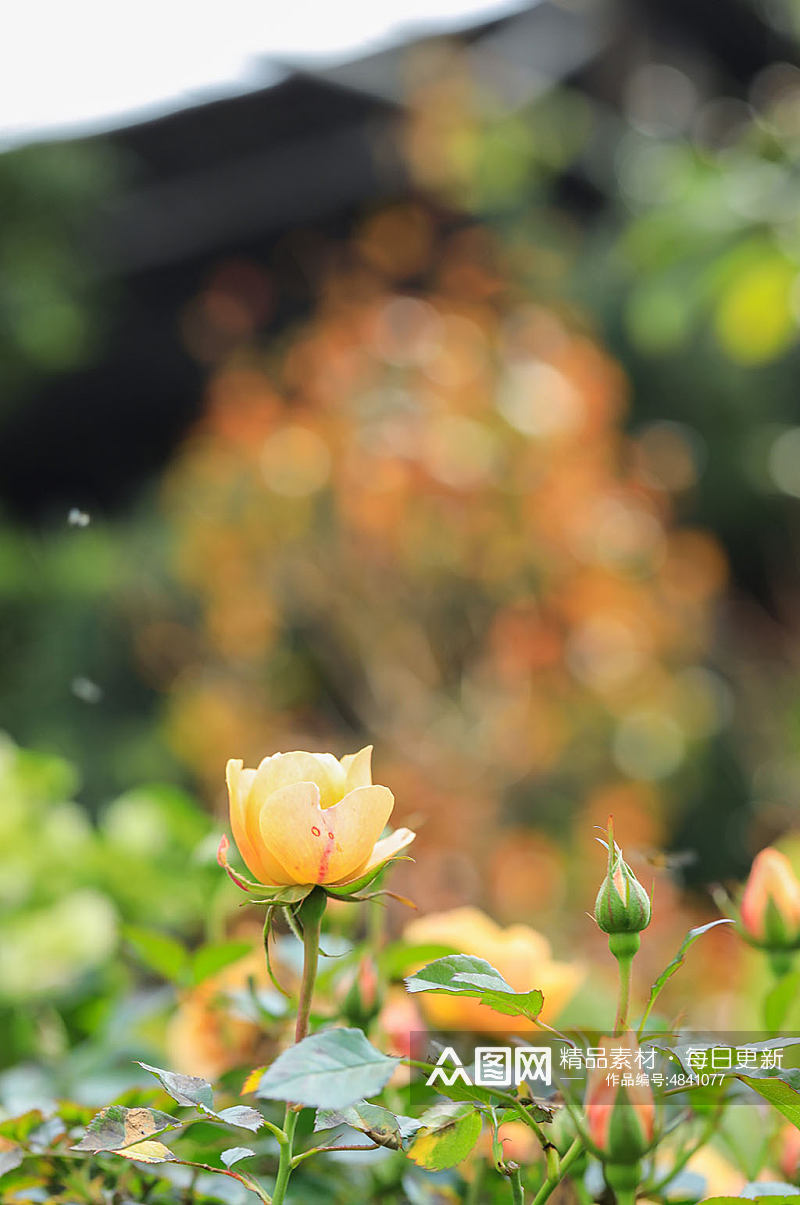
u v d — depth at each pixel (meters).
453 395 4.37
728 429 5.96
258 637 4.54
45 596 5.53
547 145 4.91
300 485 4.48
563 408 4.47
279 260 6.12
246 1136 0.59
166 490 5.62
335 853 0.44
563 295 5.52
